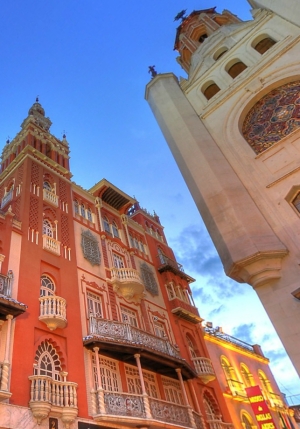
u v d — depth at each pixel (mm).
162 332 20562
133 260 22969
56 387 12125
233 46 19625
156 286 23062
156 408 14602
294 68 15148
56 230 18234
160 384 17547
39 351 12914
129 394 14000
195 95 19172
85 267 18234
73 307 15484
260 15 19469
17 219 16609
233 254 11000
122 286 19281
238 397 23078
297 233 10930
